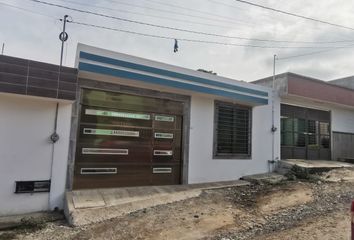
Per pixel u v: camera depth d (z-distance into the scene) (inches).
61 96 267.6
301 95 502.3
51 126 288.4
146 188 333.7
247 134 454.6
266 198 313.6
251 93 429.7
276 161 480.1
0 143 262.8
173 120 377.4
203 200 301.6
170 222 234.7
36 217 258.8
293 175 427.8
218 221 239.6
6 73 244.8
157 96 360.8
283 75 493.0
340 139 614.9
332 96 554.3
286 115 526.0
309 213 261.4
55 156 288.8
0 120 264.4
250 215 258.4
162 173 364.8
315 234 205.3
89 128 315.0
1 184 260.8
